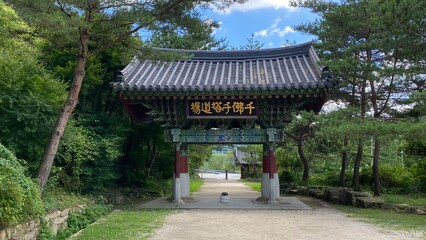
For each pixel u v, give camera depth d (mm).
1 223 7918
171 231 10930
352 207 16828
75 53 14555
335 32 18500
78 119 17094
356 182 20359
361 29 18000
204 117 17625
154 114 18125
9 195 8078
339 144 26531
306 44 20281
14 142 12555
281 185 28562
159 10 13461
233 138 18438
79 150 15047
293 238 9945
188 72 19438
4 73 12578
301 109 19094
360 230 11047
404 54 16625
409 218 13156
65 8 11664
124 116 21766
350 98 20234
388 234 10391
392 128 12984
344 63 16094
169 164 26516
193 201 18766
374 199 16719
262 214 14688
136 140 22719
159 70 19578
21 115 12336
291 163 31781
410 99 14000
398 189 20031
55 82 14438
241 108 17453
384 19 14047
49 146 11945
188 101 17516
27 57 15086
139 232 10680
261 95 16828
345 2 18047
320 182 27078
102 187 17406
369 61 16531
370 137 15336
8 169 8281
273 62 20375
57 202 12062
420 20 13789
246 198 20766
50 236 9992
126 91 16797
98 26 13867
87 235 10141
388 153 32406
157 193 23266
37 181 11242
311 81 16547
